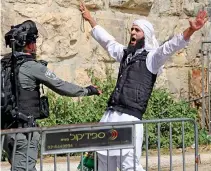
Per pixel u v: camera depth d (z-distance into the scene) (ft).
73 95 44.04
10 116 41.81
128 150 44.68
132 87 45.68
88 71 70.03
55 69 67.62
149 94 46.21
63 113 64.80
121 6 72.38
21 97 42.29
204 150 69.36
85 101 67.00
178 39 44.39
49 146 39.27
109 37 50.03
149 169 61.87
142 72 45.83
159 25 75.72
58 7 67.51
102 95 67.67
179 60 77.77
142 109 45.91
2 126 42.19
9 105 41.63
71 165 58.59
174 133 68.90
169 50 44.68
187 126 69.87
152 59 45.62
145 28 46.60
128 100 45.52
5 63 42.55
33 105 42.75
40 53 66.03
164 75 76.13
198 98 77.46
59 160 59.47
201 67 78.84
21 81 42.24
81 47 69.56
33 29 43.75
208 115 77.15
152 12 75.31
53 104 64.54
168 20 76.59
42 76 42.80
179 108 72.02
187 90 78.54
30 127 40.45
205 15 44.32
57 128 39.34
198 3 79.25
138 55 46.32
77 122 64.95
